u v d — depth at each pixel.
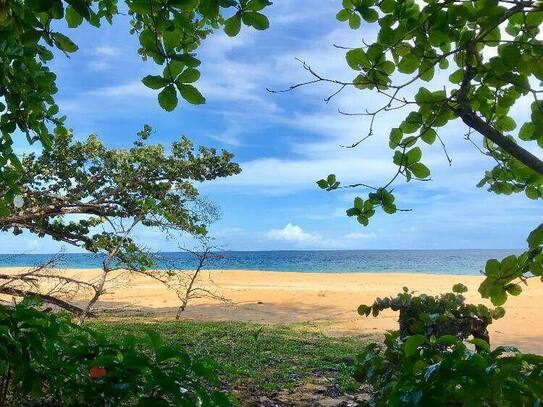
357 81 2.63
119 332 13.73
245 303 23.80
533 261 2.35
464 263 100.00
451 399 1.92
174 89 2.22
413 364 2.13
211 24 3.46
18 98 3.97
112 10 3.77
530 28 2.45
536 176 2.89
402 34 2.57
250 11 2.18
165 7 2.16
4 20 2.92
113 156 15.22
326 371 9.52
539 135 2.33
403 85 2.46
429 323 3.64
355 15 2.72
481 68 2.37
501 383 1.86
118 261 14.02
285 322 18.03
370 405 2.76
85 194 15.23
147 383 2.06
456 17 2.48
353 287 33.34
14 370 2.29
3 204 4.51
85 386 2.13
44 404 2.71
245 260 118.62
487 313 4.53
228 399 2.21
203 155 15.72
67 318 2.53
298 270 74.06
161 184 15.50
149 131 15.45
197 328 15.32
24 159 14.45
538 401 1.92
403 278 43.16
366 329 16.59
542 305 21.06
